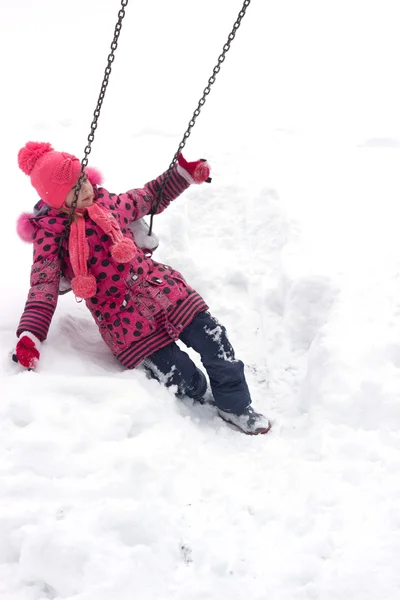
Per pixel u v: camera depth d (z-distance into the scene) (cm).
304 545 210
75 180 260
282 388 304
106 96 674
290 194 395
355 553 205
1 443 226
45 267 267
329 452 243
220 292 356
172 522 216
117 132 527
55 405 242
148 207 293
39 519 206
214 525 219
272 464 254
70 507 212
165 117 587
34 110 608
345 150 481
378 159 465
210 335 276
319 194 400
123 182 434
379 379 259
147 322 273
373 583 196
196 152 471
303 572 201
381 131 543
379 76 762
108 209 273
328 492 226
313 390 277
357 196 401
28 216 273
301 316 317
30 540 198
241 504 230
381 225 366
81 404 248
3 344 275
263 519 222
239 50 901
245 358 325
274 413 294
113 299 272
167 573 202
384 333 281
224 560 203
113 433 238
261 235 377
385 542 207
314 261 332
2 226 381
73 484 218
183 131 527
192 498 229
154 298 273
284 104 646
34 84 713
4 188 423
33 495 214
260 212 387
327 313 310
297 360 313
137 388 258
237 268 362
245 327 340
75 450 229
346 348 275
